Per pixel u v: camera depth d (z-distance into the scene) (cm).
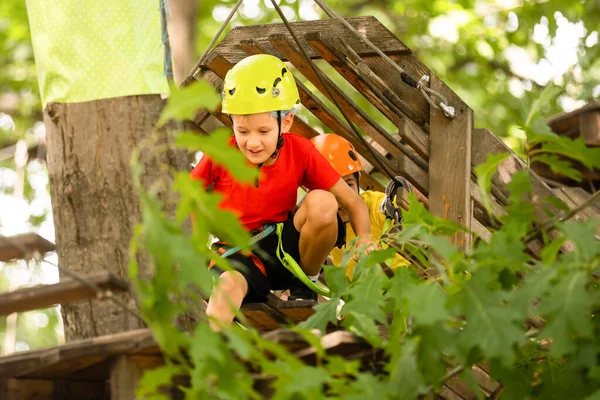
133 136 628
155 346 500
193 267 437
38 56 650
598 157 531
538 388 570
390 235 563
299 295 700
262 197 696
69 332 622
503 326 486
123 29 639
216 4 2080
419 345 496
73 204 625
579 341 512
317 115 802
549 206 750
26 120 2061
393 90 784
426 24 2059
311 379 452
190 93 414
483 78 2059
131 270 444
